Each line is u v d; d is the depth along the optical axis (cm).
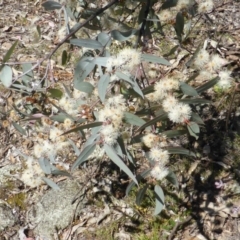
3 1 509
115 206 263
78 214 264
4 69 165
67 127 185
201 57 178
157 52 342
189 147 279
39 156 188
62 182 280
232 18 377
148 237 247
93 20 213
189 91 177
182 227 249
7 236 261
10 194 280
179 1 189
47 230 261
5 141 310
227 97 294
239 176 263
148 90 179
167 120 206
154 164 182
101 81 163
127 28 203
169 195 261
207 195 259
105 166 280
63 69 362
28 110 214
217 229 246
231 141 278
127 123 176
